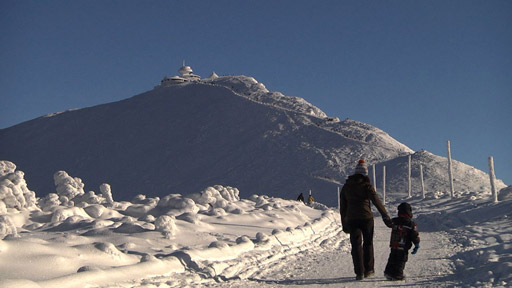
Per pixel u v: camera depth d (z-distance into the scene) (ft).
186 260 25.94
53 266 21.68
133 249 29.35
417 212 97.30
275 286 22.97
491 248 31.71
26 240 24.61
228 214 55.16
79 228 42.32
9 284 16.42
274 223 53.83
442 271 25.64
